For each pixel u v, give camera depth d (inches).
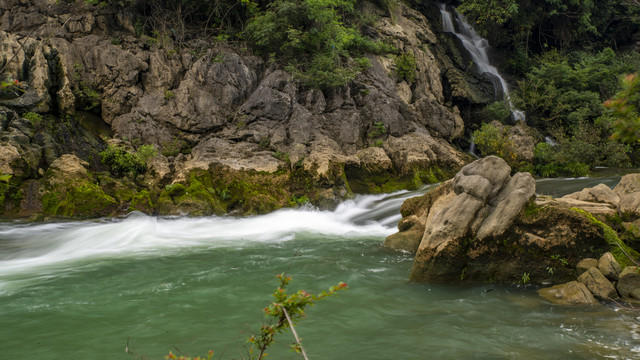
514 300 229.8
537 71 868.6
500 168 274.7
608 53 903.7
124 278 273.4
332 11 673.0
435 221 267.1
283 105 589.6
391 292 244.1
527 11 986.7
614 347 172.2
